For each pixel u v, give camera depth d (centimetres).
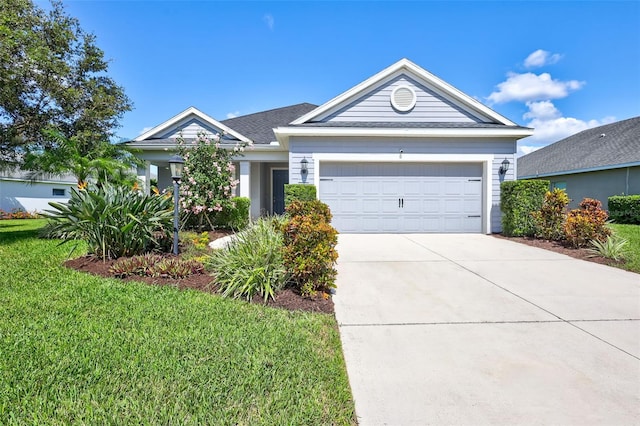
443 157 1035
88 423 193
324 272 436
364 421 207
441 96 1076
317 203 815
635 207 1289
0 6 961
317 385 237
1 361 253
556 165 1897
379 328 346
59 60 1124
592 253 698
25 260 591
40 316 343
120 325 325
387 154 1036
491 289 477
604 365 273
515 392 238
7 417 197
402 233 1053
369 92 1083
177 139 1059
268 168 1611
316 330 330
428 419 210
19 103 1081
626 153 1470
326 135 1026
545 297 443
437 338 323
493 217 1038
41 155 1062
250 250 466
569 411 218
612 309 398
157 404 209
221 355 271
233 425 194
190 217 1015
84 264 561
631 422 208
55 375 238
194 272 515
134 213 595
